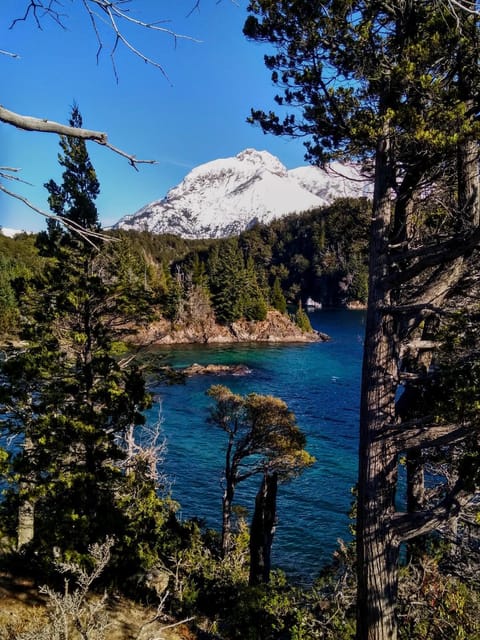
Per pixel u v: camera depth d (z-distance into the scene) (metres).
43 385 10.91
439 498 9.09
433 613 6.59
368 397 6.04
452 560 7.66
